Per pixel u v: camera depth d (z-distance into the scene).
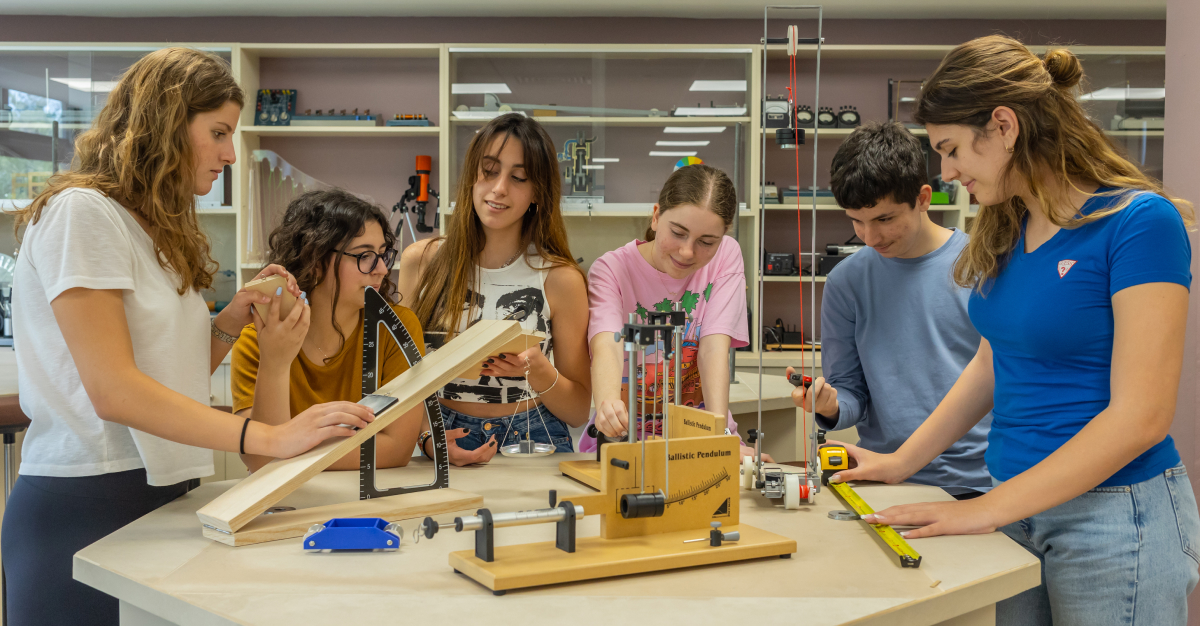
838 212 4.20
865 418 1.65
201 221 4.15
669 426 1.10
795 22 4.18
